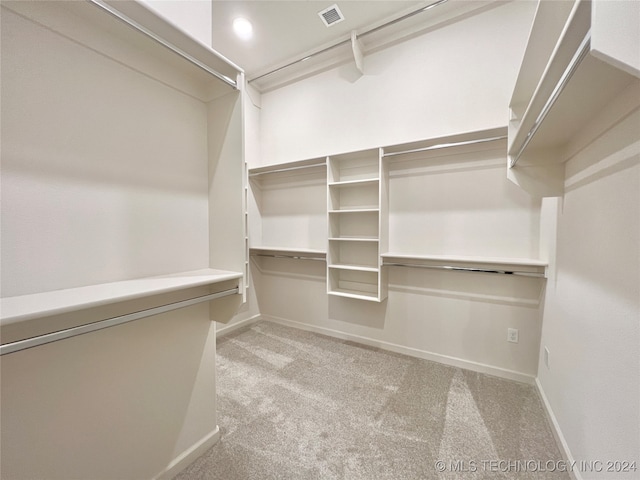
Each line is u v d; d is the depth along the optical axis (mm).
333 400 1754
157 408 1150
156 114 1124
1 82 738
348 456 1313
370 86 2537
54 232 843
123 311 1010
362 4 2074
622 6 493
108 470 995
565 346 1364
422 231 2336
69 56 866
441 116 2215
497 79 2014
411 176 2379
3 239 746
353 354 2426
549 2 735
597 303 1031
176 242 1207
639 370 769
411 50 2330
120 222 1012
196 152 1286
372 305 2615
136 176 1061
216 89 1267
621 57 490
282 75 3018
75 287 885
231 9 2105
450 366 2209
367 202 2611
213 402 1396
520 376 1983
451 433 1458
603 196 1005
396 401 1740
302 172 3021
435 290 2295
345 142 2689
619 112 865
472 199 2141
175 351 1214
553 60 698
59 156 851
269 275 3316
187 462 1260
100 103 947
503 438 1420
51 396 853
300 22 2250
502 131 1827
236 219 1225
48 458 850
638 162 793
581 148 1184
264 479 1196
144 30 830
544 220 1811
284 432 1475
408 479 1192
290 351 2488
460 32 2127
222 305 1296
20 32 765
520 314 1987
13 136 759
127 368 1044
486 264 2062
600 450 969
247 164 3086
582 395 1132
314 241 2969
